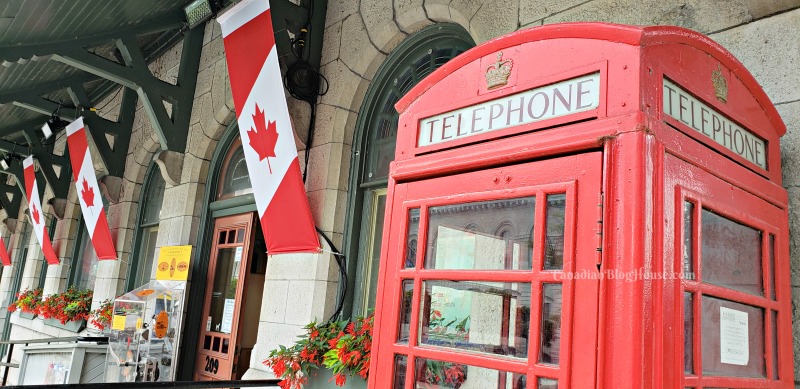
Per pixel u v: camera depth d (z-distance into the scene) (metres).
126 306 5.72
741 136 2.16
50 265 10.95
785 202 2.33
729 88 2.13
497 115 2.05
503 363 1.82
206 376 6.09
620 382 1.58
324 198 4.80
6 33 5.82
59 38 6.32
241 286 5.90
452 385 2.01
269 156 4.59
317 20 5.26
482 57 2.15
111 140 9.98
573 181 1.77
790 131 2.46
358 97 4.94
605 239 1.67
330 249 4.67
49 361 6.36
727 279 1.97
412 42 4.66
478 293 1.99
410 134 2.35
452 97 2.22
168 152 7.02
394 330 2.17
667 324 1.64
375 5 4.82
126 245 8.40
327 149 4.90
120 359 5.58
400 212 2.27
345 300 4.60
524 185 1.89
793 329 2.32
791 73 2.49
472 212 2.06
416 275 2.14
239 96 4.78
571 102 1.86
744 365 2.00
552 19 3.42
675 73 1.88
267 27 4.50
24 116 10.37
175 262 6.56
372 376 2.21
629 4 3.07
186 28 7.15
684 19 2.86
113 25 6.56
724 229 1.99
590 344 1.64
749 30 2.64
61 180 10.82
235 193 6.41
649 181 1.67
